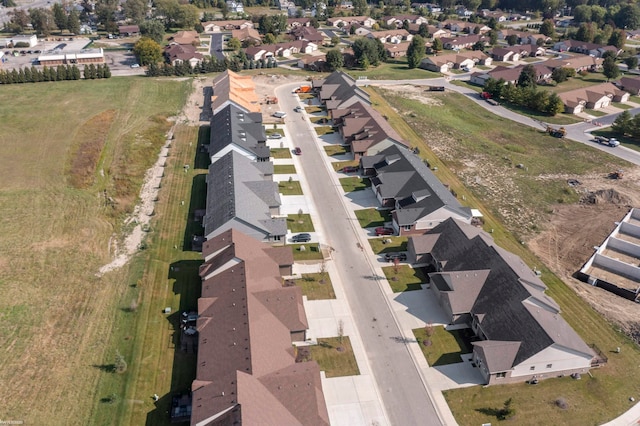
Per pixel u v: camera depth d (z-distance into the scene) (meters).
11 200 81.44
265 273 61.22
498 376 51.19
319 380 48.12
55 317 58.03
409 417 48.00
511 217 82.19
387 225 78.44
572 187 92.38
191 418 43.25
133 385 49.78
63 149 99.56
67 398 48.06
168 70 150.62
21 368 51.03
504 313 55.44
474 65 182.50
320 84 136.38
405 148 97.31
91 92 132.25
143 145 102.62
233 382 44.59
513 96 139.38
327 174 93.50
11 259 67.50
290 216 79.94
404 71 169.00
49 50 179.38
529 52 196.50
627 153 109.06
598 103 139.12
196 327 55.41
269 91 138.00
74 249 70.44
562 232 78.69
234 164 85.62
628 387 51.66
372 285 65.62
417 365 53.78
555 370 52.22
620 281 67.75
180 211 80.38
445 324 59.38
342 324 58.88
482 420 47.72
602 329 58.78
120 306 60.03
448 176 94.44
